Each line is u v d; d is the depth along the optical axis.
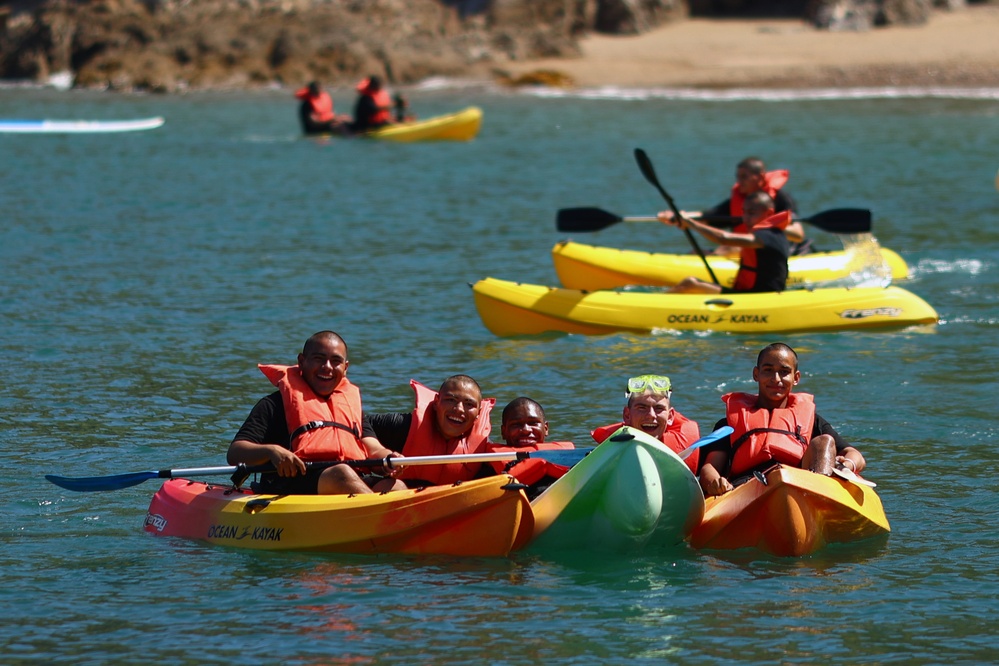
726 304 35.78
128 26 126.94
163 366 31.34
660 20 135.38
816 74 115.19
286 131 91.25
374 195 62.06
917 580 18.52
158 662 15.80
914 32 126.44
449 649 16.16
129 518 21.41
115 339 33.94
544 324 35.38
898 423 26.83
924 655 15.98
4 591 18.08
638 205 59.53
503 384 30.06
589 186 65.25
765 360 21.41
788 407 21.47
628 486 18.98
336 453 20.36
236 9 129.00
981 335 34.88
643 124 92.56
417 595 17.86
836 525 19.84
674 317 35.56
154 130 91.19
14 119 96.06
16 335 34.16
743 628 16.83
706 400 28.53
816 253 43.41
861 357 32.59
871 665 15.73
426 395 21.17
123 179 66.81
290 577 18.58
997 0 136.25
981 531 20.56
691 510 19.45
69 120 95.94
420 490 19.27
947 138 82.88
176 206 57.97
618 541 19.42
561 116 98.00
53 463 24.05
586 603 17.61
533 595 17.91
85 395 28.69
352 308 38.31
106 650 16.16
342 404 20.73
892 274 42.81
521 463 21.03
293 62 123.38
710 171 69.88
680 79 116.88
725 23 135.38
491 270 44.56
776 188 40.59
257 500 20.14
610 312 35.56
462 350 33.53
